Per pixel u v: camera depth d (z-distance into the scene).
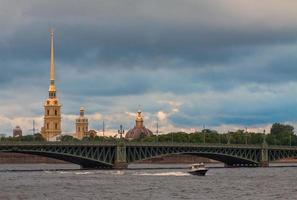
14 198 175.88
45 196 181.12
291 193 194.50
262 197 182.62
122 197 179.62
